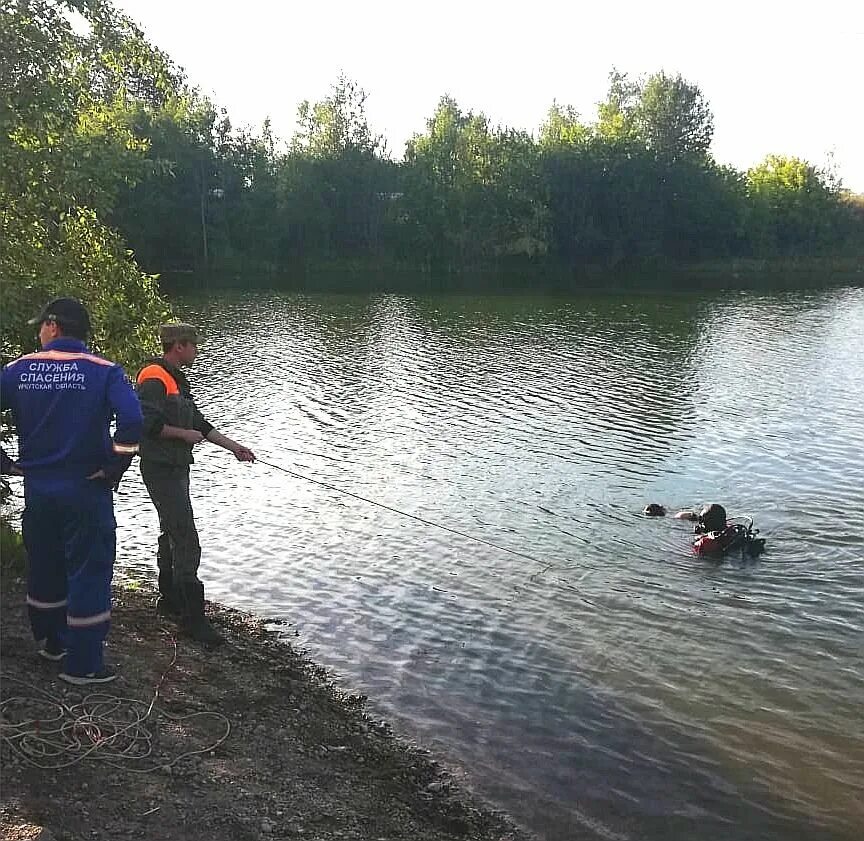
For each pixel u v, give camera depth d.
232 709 7.00
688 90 91.00
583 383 26.34
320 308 47.28
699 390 25.52
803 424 21.28
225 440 7.83
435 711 7.99
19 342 9.77
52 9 10.03
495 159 82.75
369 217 81.81
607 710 8.13
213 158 74.31
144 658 7.40
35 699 5.89
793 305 52.34
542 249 80.69
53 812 4.74
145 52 10.88
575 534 13.22
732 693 8.53
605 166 83.50
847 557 12.41
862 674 8.99
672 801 6.78
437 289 60.97
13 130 9.55
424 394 24.25
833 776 7.19
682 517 14.03
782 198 91.81
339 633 9.59
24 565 8.70
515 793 6.77
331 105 82.38
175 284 60.72
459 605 10.45
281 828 5.34
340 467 16.88
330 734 7.20
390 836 5.72
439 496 15.10
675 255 89.19
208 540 12.60
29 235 10.17
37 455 5.81
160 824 4.96
